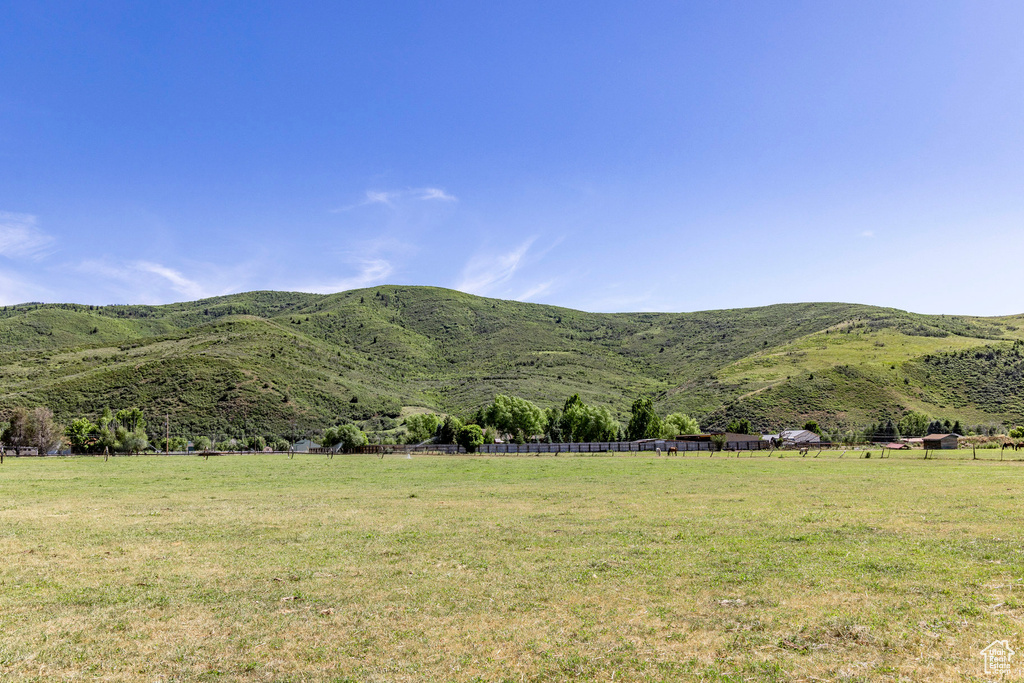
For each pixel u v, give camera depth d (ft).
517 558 55.67
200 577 50.11
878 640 32.96
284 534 70.44
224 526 76.84
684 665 30.50
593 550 58.65
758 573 48.01
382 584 47.09
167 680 29.96
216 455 319.27
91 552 60.75
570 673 29.91
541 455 314.76
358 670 30.68
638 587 44.75
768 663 30.40
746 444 367.86
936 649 31.55
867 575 46.57
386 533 70.33
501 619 38.04
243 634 36.17
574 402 455.22
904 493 105.91
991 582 44.01
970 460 221.66
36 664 32.14
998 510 80.33
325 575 50.29
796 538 62.85
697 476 157.07
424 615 39.06
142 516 86.84
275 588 46.34
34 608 41.96
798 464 211.61
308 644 34.40
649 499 102.89
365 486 135.23
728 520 76.43
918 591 42.16
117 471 191.01
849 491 111.65
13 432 347.15
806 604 39.73
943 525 69.31
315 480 153.28
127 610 41.14
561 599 42.16
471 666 30.91
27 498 112.47
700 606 39.91
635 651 32.45
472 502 101.50
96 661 32.40
